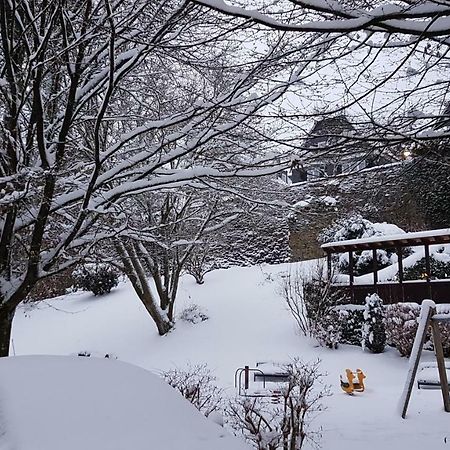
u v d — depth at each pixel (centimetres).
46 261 684
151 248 1535
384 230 1567
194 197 1511
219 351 1464
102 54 630
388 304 1414
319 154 462
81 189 689
